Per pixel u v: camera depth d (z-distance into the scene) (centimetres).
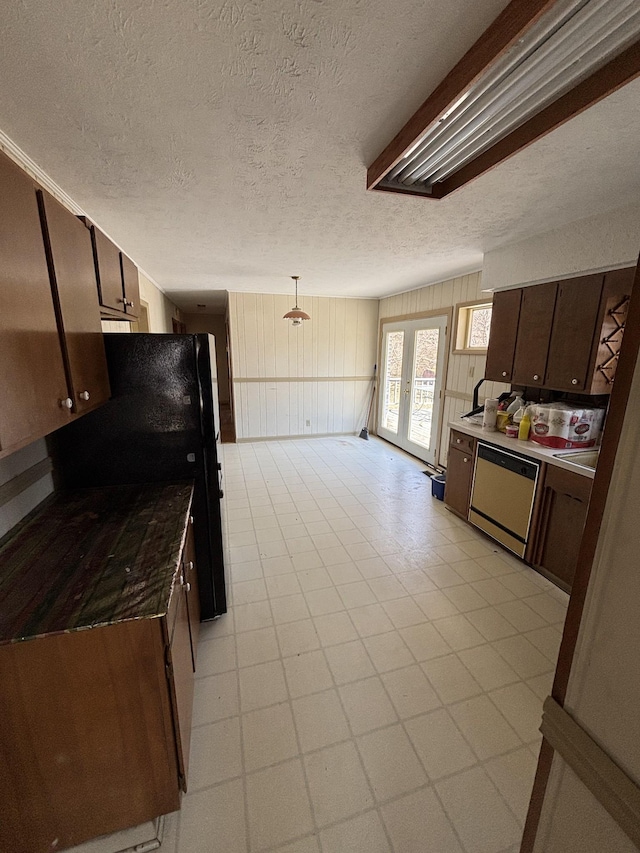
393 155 139
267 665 176
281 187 179
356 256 316
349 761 135
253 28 89
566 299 245
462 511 320
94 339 150
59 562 118
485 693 163
